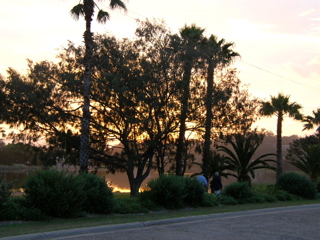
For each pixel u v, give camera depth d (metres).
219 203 16.86
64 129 26.69
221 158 27.67
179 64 23.16
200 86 24.45
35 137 27.11
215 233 9.67
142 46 23.80
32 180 11.62
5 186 10.90
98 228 9.84
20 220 10.76
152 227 10.59
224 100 24.48
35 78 24.73
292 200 20.39
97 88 24.45
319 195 22.80
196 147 27.91
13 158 68.19
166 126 25.25
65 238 8.77
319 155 28.86
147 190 15.35
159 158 30.66
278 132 33.94
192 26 30.58
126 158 28.48
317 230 10.27
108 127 27.03
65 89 24.80
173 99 24.33
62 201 11.43
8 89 24.39
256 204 17.38
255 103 26.55
